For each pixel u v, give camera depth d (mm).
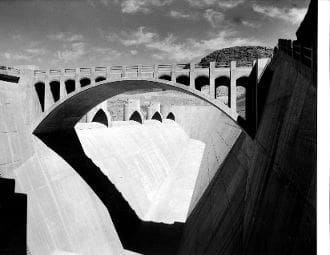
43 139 33562
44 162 31438
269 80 23734
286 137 15273
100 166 40625
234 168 31078
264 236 14539
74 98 30547
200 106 95500
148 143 61781
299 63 15297
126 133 56625
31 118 31516
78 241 27984
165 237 35625
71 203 30547
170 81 26562
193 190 50875
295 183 12297
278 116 18328
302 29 18016
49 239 25656
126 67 27641
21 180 27562
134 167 49000
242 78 25531
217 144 53156
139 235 35969
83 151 39875
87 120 49781
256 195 18844
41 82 31109
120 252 31734
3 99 28875
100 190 36219
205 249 24828
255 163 22203
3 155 27156
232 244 19906
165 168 59656
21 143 29828
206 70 25766
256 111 24031
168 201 46281
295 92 15398
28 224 24547
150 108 77688
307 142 11570
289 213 12008
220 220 25719
